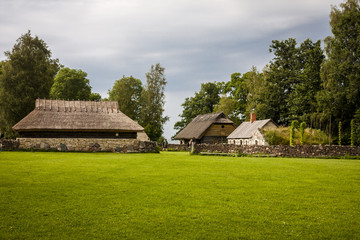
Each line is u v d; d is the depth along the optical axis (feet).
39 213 29.73
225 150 110.52
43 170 53.06
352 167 65.82
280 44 200.34
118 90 256.73
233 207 32.58
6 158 71.36
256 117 202.69
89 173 51.01
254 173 54.80
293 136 131.23
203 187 41.78
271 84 199.21
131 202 33.81
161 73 247.70
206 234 25.30
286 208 32.53
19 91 156.87
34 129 107.45
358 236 25.18
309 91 177.17
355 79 149.07
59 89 216.54
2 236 24.22
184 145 180.24
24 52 163.43
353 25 157.69
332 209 32.30
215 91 284.41
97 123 115.55
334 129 162.71
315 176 52.44
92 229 26.05
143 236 24.79
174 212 30.63
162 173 52.80
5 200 33.60
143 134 175.73
